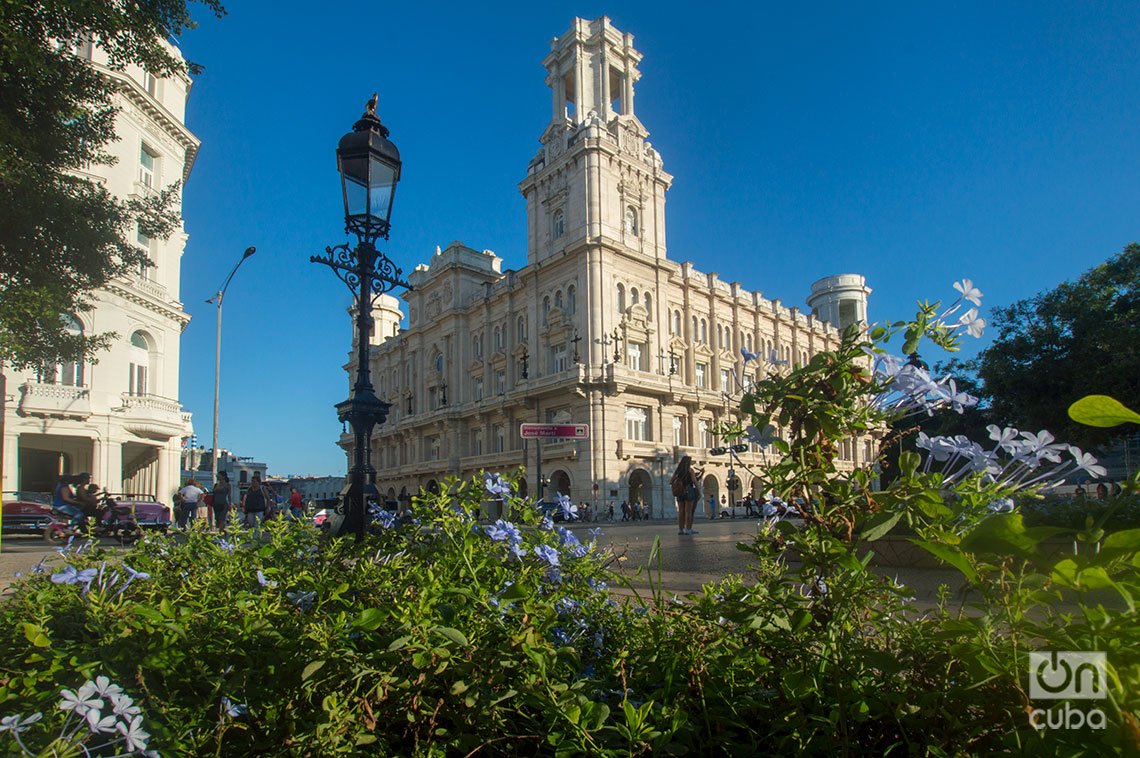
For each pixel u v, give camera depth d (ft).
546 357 140.97
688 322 152.35
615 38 147.95
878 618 6.63
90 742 6.39
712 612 7.09
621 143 140.56
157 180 100.83
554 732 5.70
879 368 6.45
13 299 37.29
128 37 37.06
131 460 113.09
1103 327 74.69
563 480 138.41
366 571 9.31
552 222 144.77
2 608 9.62
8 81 34.40
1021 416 83.82
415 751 6.09
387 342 202.39
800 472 6.38
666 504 134.31
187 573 11.76
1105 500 19.67
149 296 97.55
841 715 5.37
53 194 36.86
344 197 20.92
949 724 5.24
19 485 92.07
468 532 8.35
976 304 6.27
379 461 201.87
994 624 5.04
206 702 6.34
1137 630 3.90
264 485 56.59
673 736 6.02
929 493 5.42
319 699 6.49
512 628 6.64
